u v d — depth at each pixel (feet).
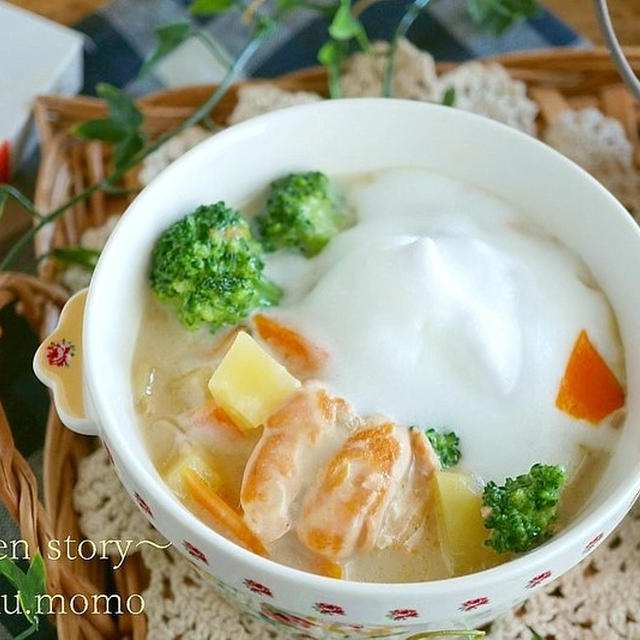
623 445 1.50
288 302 1.59
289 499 1.44
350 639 1.48
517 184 1.64
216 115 1.92
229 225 1.56
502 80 1.89
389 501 1.44
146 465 1.43
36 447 1.73
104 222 1.85
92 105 1.91
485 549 1.45
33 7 2.08
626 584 1.58
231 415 1.49
